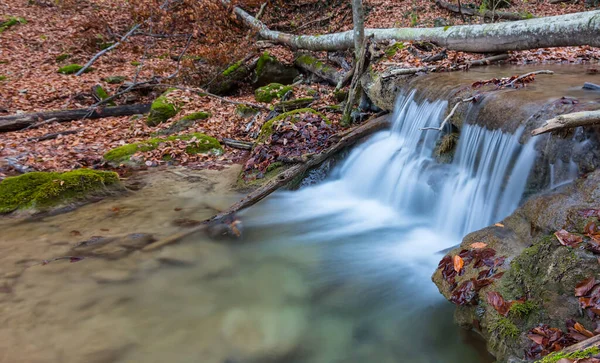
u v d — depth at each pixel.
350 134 7.05
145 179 6.96
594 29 6.12
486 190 4.64
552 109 4.09
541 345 2.52
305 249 4.95
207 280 4.26
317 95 10.23
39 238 4.96
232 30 15.67
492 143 4.65
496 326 2.83
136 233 5.11
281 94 10.45
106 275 4.25
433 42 9.12
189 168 7.44
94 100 11.23
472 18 14.43
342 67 11.20
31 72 12.84
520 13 13.84
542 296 2.73
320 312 3.80
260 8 16.75
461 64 7.56
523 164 4.17
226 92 12.86
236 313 3.77
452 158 5.39
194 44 15.47
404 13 15.95
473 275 3.22
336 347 3.38
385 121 7.20
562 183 3.70
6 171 6.89
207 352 3.29
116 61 14.33
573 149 3.68
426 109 6.09
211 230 5.13
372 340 3.45
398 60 8.26
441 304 3.64
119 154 7.65
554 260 2.79
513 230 3.48
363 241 5.12
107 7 18.08
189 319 3.67
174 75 12.31
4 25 15.75
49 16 17.19
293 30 16.89
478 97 5.02
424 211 5.55
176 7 15.84
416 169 5.80
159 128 9.24
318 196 6.56
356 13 8.27
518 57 8.27
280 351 3.33
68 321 3.58
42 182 5.95
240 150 8.15
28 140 8.44
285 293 4.08
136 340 3.39
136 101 11.46
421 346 3.33
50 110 10.06
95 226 5.29
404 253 4.74
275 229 5.47
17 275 4.20
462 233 4.89
